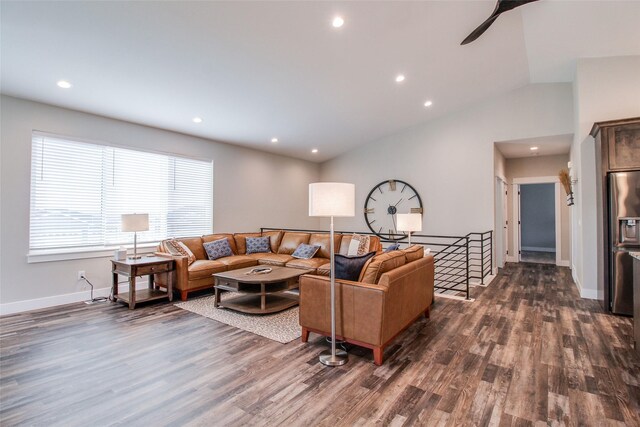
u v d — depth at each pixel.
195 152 5.57
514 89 5.50
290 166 7.44
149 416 1.85
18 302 3.69
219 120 4.99
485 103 5.77
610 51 4.05
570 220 6.46
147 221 4.23
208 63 3.47
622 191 3.51
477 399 2.01
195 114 4.66
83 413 1.87
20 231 3.71
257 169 6.69
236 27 2.99
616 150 3.58
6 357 2.58
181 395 2.06
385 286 2.54
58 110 4.01
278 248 5.96
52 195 3.98
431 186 6.38
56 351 2.69
